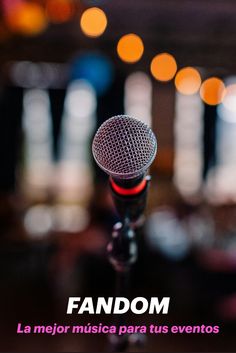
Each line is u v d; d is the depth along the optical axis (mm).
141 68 3965
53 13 2439
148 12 3268
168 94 4523
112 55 3832
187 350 2012
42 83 4211
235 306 2230
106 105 4441
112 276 2475
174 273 2504
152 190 4113
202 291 2359
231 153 4617
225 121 4609
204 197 3941
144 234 2484
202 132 4594
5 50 3666
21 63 3881
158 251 2516
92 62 2455
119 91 4379
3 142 4219
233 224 2814
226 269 2219
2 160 4203
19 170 4328
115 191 559
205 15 3322
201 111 4594
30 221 3527
